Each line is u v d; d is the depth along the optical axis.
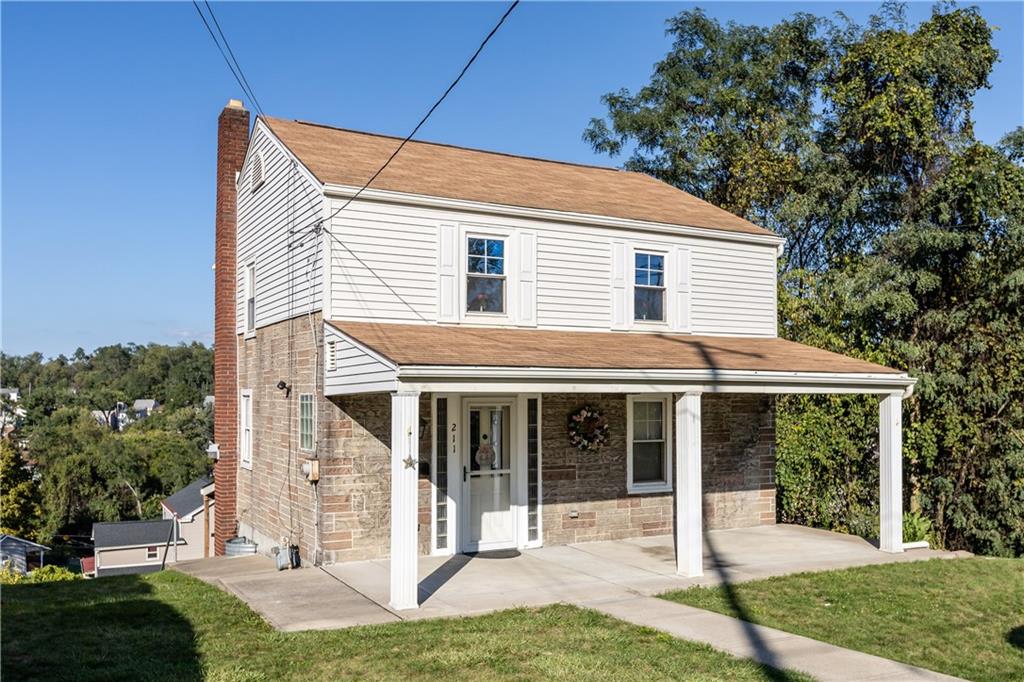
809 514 16.91
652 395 14.87
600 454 14.28
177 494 31.28
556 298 14.13
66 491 54.38
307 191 13.10
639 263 15.13
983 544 17.31
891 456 13.42
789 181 24.78
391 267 12.75
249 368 16.31
